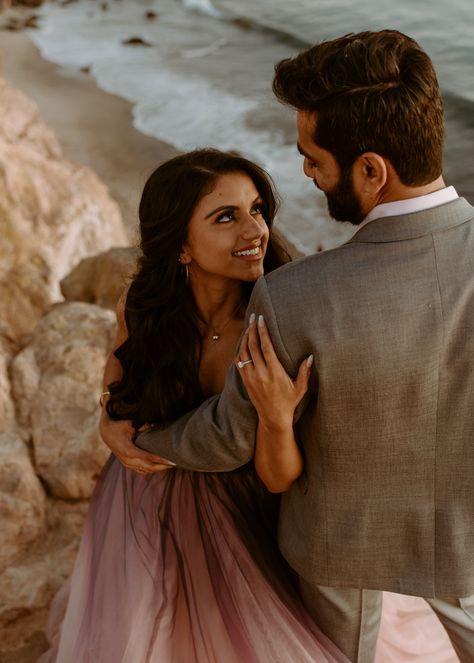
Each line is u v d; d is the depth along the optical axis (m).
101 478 2.60
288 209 13.57
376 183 1.49
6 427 3.39
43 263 7.27
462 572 1.70
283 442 1.68
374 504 1.70
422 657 2.58
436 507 1.69
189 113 19.59
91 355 3.60
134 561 2.25
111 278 4.88
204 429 1.78
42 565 3.04
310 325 1.52
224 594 2.19
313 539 1.78
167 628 2.17
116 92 21.56
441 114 1.47
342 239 12.50
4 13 31.72
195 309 2.10
